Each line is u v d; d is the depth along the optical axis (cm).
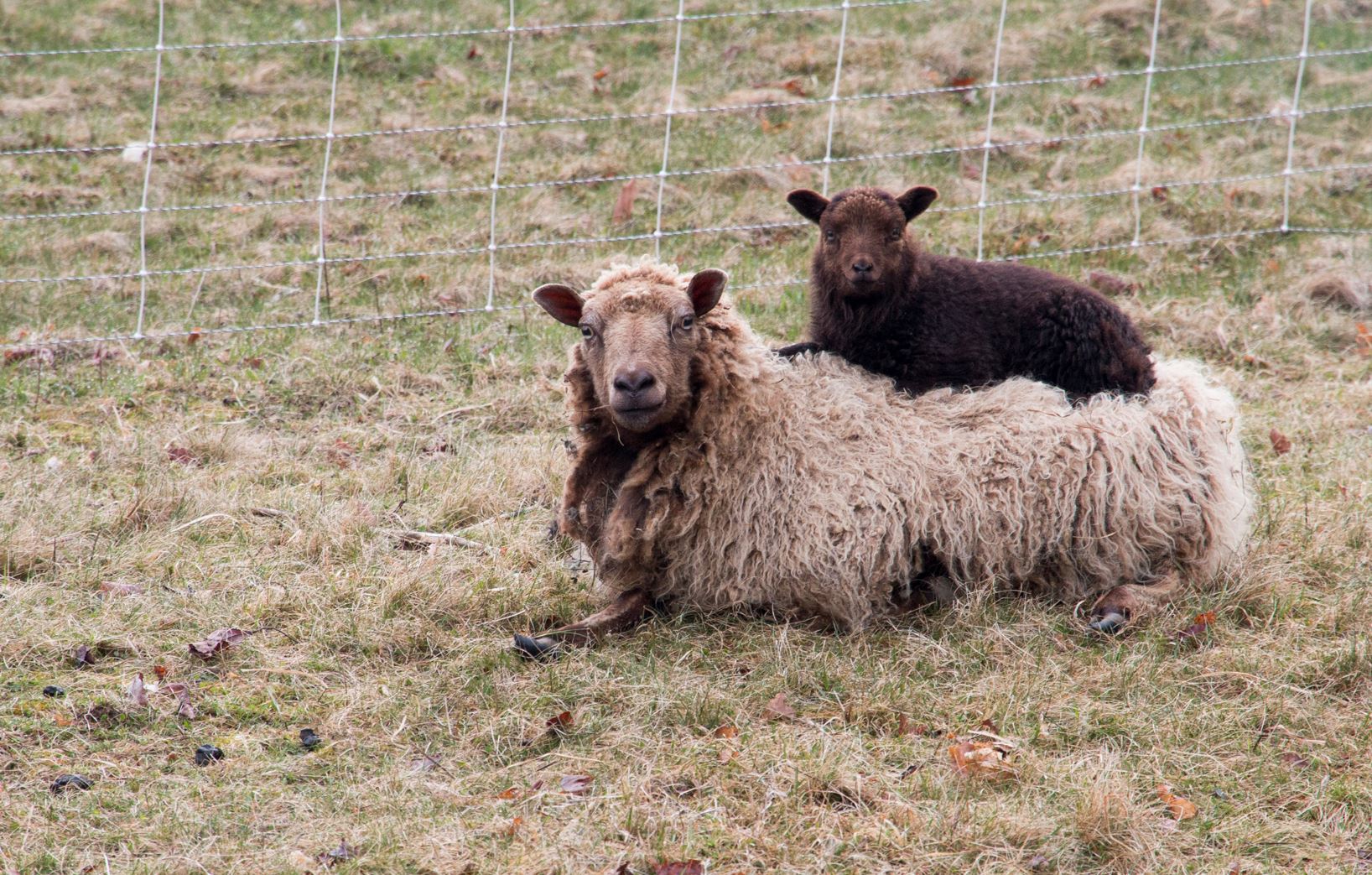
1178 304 1136
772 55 1688
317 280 1186
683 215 1323
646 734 574
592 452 691
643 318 645
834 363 737
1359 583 707
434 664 632
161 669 616
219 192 1391
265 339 1070
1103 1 1789
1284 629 665
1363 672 620
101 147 1461
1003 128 1512
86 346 1048
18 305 1127
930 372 760
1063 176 1427
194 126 1527
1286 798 540
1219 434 730
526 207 1338
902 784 536
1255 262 1240
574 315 685
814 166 1416
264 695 602
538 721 582
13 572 710
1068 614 682
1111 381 736
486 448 895
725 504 673
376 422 945
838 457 682
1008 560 691
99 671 619
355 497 816
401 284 1179
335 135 1205
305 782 541
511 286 1180
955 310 772
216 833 504
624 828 506
